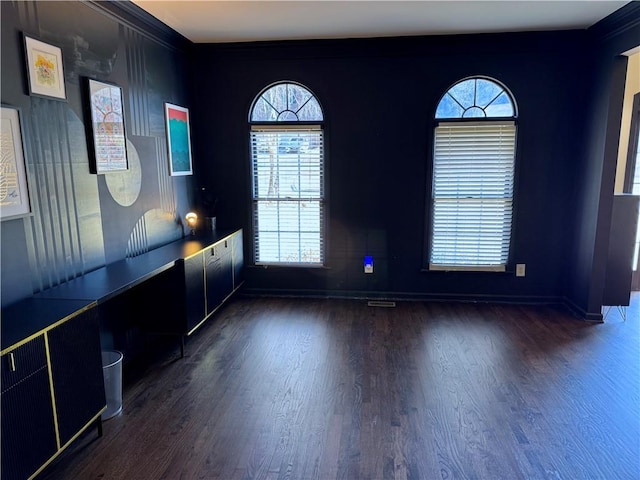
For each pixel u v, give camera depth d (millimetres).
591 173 3670
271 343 3324
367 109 4059
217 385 2701
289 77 4078
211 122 4238
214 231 4129
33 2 2164
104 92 2738
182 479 1896
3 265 1996
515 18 3355
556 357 3039
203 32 3645
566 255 4086
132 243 3094
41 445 1722
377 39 3863
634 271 4543
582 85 3803
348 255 4336
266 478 1901
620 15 3174
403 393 2584
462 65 3896
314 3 3006
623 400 2496
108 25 2793
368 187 4191
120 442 2148
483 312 3975
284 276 4449
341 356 3090
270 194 4344
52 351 1775
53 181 2314
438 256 4258
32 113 2166
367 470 1945
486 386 2656
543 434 2189
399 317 3857
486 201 4094
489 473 1921
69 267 2443
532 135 3932
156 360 3051
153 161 3393
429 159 4062
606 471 1934
